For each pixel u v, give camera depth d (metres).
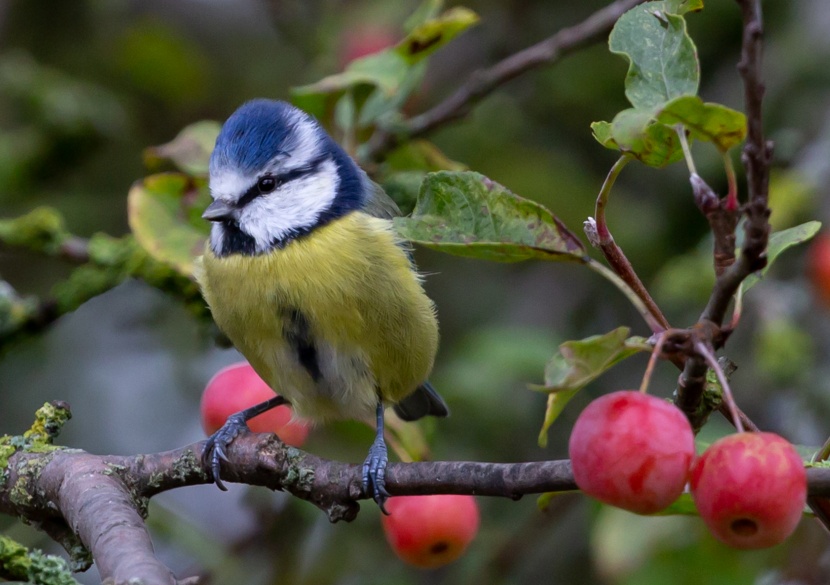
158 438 11.14
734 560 7.59
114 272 7.80
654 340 3.88
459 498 5.99
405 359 6.69
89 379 11.13
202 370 11.04
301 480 5.25
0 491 5.27
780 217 9.25
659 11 4.28
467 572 8.98
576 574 9.68
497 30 11.73
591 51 11.20
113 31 12.01
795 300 9.37
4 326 7.71
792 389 9.00
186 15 12.61
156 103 12.12
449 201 4.41
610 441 3.81
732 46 10.82
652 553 7.64
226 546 9.24
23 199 10.74
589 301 11.15
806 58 10.52
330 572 9.05
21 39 11.71
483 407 9.50
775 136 10.04
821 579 7.82
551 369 3.75
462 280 11.24
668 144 4.20
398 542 5.95
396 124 7.91
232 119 6.97
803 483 3.70
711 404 4.54
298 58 12.12
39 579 4.46
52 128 10.55
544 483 4.43
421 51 7.09
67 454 5.30
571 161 11.20
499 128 11.23
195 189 7.37
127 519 4.66
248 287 6.55
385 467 4.98
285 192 6.68
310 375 6.66
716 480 3.70
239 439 5.40
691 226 10.66
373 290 6.47
